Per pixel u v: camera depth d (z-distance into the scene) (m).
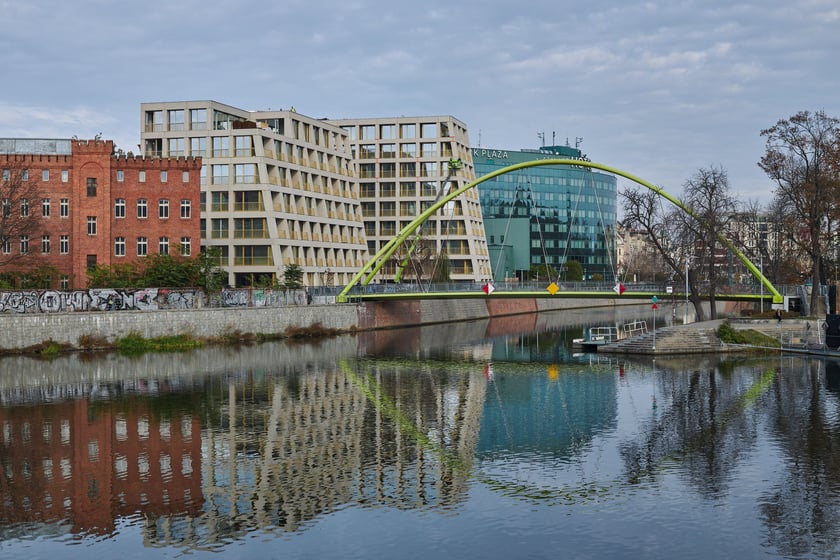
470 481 34.66
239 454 39.00
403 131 144.12
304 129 119.81
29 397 53.09
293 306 93.62
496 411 49.50
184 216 91.06
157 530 29.12
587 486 33.69
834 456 37.50
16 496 32.81
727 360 70.88
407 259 118.62
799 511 30.28
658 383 58.66
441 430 44.28
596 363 71.50
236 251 107.06
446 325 123.00
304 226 114.50
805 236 93.94
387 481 34.72
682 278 101.56
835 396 51.59
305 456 38.75
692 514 30.19
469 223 143.38
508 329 114.31
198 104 108.19
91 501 32.12
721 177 88.56
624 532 28.52
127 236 90.06
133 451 39.47
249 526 29.41
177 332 80.56
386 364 71.50
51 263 88.50
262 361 71.81
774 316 85.44
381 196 144.00
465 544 27.59
